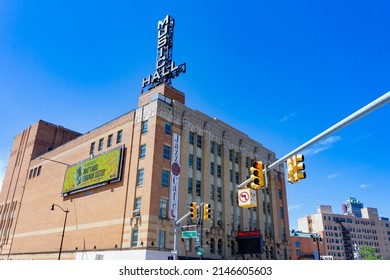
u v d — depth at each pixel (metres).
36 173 59.59
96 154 46.28
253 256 46.09
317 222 135.00
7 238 58.78
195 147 43.72
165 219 35.78
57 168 54.09
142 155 39.09
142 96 47.56
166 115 41.19
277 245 51.81
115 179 40.03
